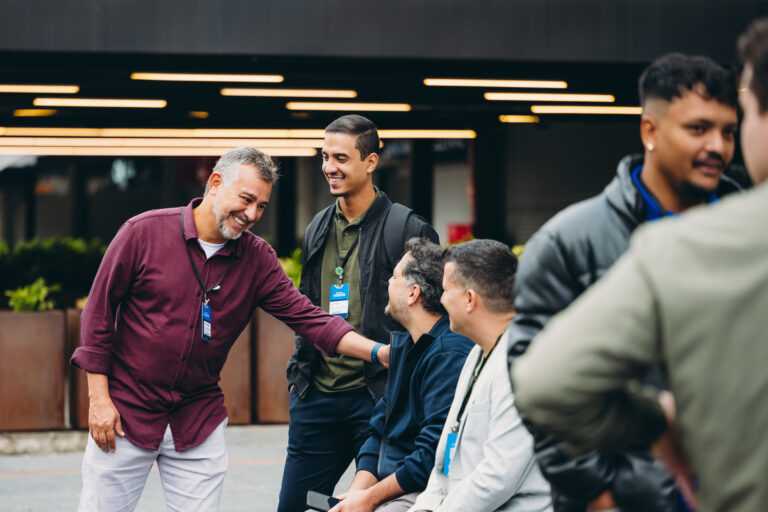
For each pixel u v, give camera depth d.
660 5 9.27
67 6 8.44
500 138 18.48
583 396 1.30
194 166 17.08
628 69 10.31
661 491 1.81
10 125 12.62
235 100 11.54
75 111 12.66
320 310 3.71
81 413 7.27
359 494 3.29
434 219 20.39
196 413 3.46
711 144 1.80
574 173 17.34
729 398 1.23
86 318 3.32
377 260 3.97
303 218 23.67
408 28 8.95
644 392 1.45
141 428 3.37
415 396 3.43
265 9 8.73
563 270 1.91
